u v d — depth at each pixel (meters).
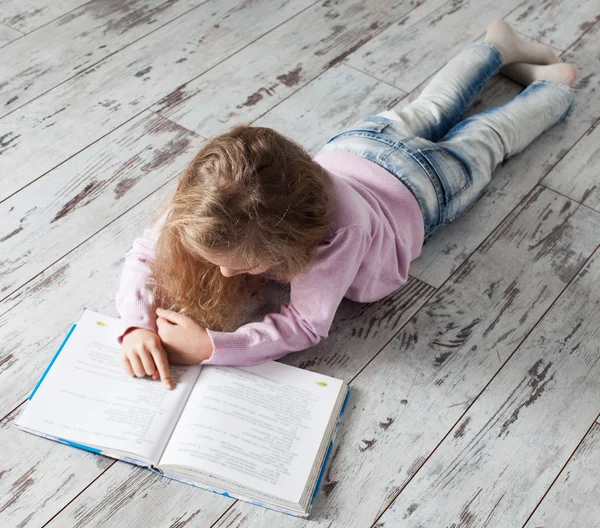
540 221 1.47
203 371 1.14
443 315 1.31
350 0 1.97
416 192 1.29
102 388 1.11
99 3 1.90
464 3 1.98
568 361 1.25
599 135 1.65
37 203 1.44
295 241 1.01
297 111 1.66
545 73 1.71
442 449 1.13
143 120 1.62
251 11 1.92
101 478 1.06
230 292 1.21
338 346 1.25
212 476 1.03
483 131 1.48
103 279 1.32
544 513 1.07
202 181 0.98
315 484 1.06
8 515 1.03
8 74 1.70
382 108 1.68
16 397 1.15
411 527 1.05
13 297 1.28
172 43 1.81
